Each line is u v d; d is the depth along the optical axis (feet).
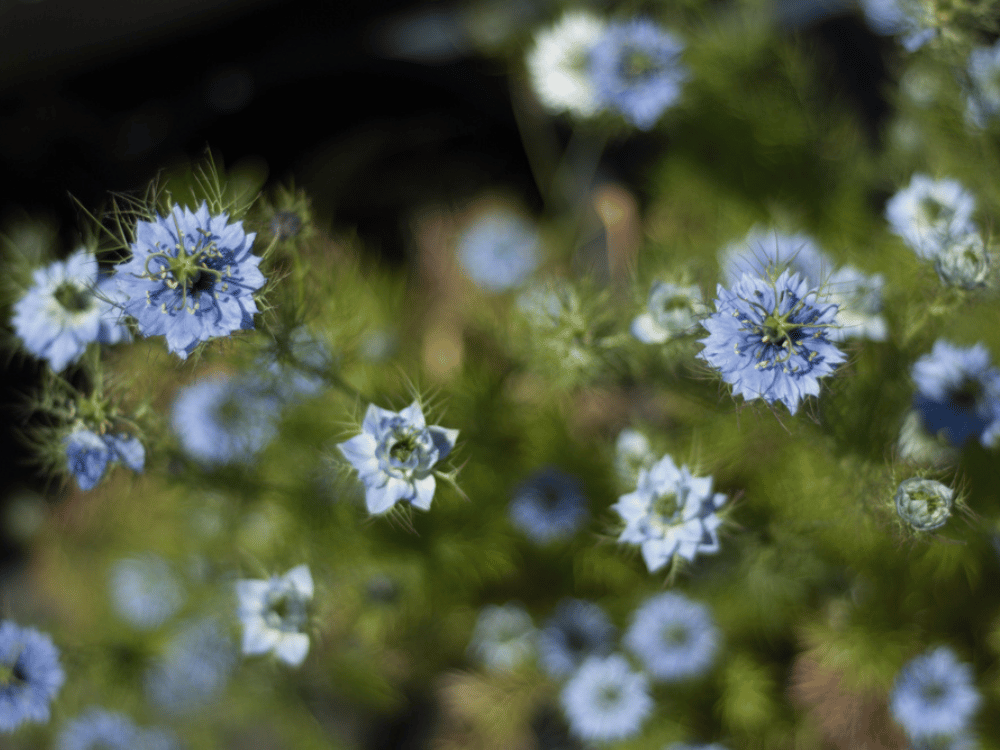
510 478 2.13
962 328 2.06
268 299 1.77
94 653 2.10
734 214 2.24
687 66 2.20
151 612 2.19
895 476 1.85
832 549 2.06
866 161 2.28
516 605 2.18
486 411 2.10
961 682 2.00
